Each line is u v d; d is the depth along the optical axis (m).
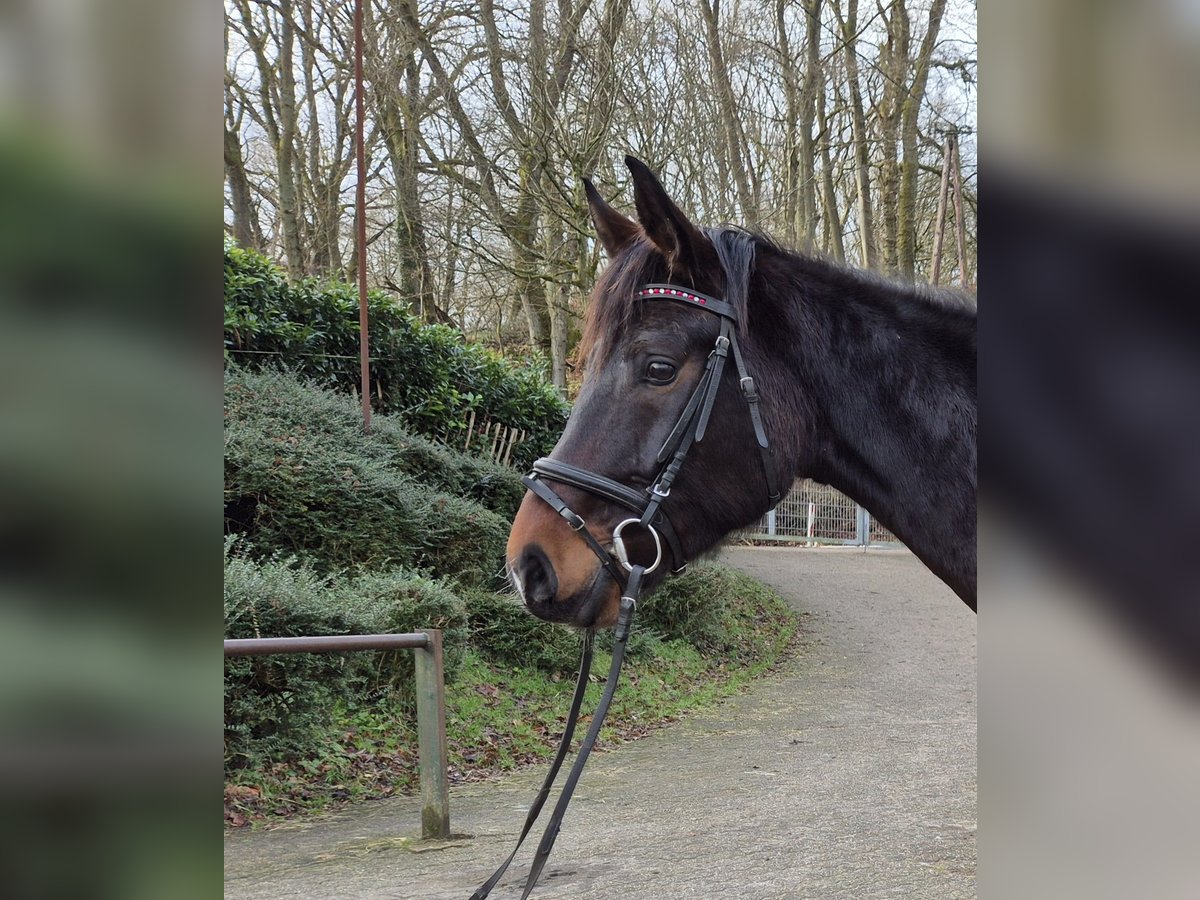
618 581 1.91
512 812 4.71
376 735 5.54
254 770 4.67
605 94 13.90
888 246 15.05
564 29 14.04
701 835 4.20
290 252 14.27
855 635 11.37
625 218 2.25
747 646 10.09
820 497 19.72
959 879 3.37
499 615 7.34
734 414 1.94
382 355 10.01
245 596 4.59
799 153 15.70
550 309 16.12
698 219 15.34
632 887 3.38
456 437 10.52
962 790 5.10
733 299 1.95
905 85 14.65
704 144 15.06
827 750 6.31
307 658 4.72
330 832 4.25
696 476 1.93
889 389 1.99
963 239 11.70
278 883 3.42
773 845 3.99
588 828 4.37
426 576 6.93
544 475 1.94
